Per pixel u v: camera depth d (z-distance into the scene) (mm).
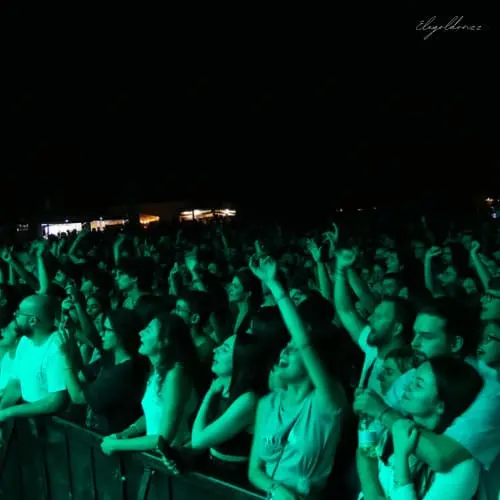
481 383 2377
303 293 4297
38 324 4133
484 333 3188
